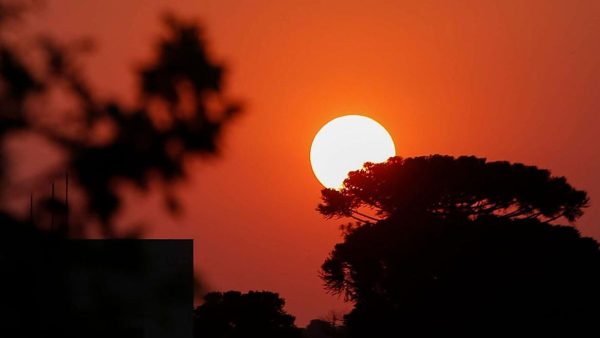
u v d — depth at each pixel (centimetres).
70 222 2167
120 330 2111
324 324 16300
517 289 14938
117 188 2238
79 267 2133
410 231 15075
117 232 2186
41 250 2127
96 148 2248
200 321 19488
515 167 16038
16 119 2238
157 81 2302
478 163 15925
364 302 15425
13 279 2098
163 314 2131
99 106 2283
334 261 15612
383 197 15762
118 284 2139
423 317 15062
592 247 15362
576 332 15088
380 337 15075
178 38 2303
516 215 16375
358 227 16188
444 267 15038
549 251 15138
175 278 2142
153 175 2275
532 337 15025
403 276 15238
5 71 2252
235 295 19862
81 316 2102
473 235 15075
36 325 2088
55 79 2281
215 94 2317
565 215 16362
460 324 15025
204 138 2297
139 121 2289
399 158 16100
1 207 2144
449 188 15388
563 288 15100
